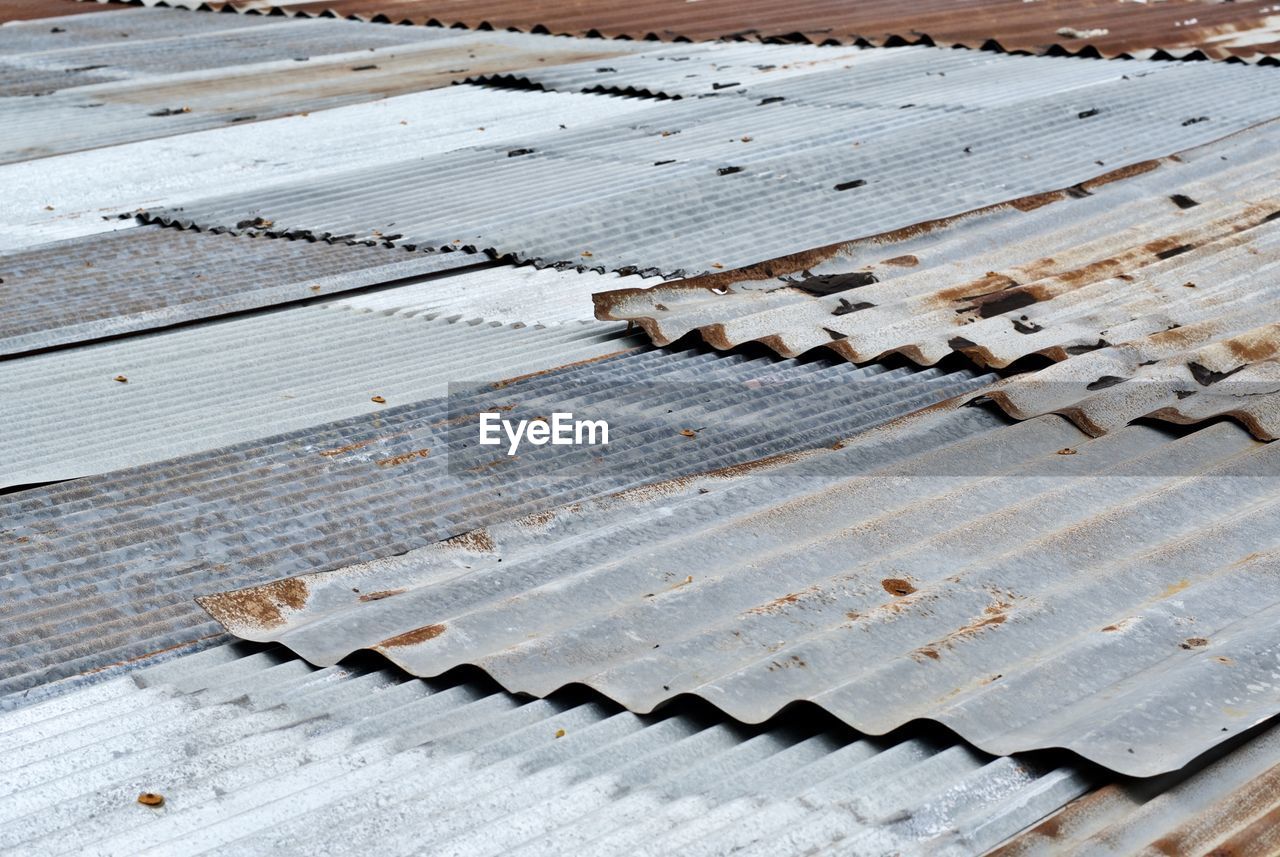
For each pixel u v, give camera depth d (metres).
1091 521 4.44
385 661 4.12
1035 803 3.20
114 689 4.14
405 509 5.31
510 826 3.29
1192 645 3.77
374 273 8.21
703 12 18.05
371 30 18.67
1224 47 14.05
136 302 7.83
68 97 14.77
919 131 10.75
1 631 4.52
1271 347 6.27
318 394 6.49
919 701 3.60
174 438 6.04
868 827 3.16
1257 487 4.74
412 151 11.67
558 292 7.87
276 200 10.09
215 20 19.89
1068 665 3.67
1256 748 3.39
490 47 16.98
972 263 7.85
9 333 7.35
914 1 17.83
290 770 3.61
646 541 4.68
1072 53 14.28
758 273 7.73
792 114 11.91
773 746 3.56
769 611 4.04
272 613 4.40
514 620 4.19
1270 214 8.39
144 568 4.93
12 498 5.46
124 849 3.30
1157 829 3.12
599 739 3.64
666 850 3.12
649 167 10.32
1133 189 9.05
